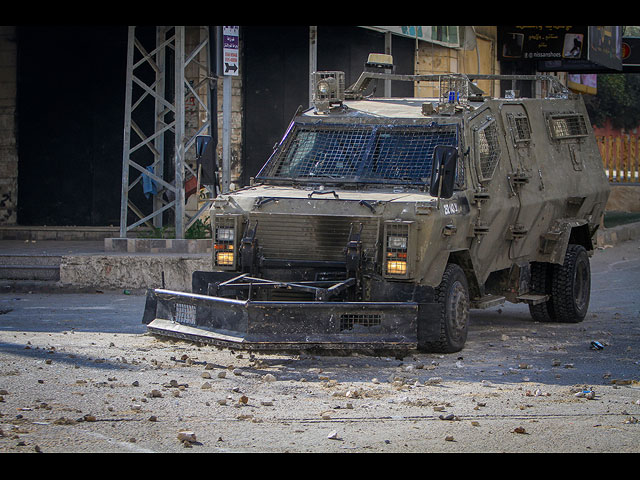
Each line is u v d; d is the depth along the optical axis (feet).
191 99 117.80
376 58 78.48
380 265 59.11
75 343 63.31
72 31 124.67
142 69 123.34
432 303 59.00
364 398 48.21
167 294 60.85
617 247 137.18
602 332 73.56
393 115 68.59
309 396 48.52
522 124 75.31
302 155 68.80
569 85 188.24
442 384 52.24
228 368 55.93
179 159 100.63
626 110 334.65
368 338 56.08
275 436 40.47
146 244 100.48
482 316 84.58
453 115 67.00
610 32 155.43
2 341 63.41
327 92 71.56
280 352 60.03
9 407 44.45
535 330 74.95
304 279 61.11
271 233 61.72
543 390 50.90
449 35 133.59
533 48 144.97
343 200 60.59
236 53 99.96
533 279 79.30
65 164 126.11
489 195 66.85
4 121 126.82
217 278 62.75
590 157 87.45
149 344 64.08
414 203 59.00
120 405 45.39
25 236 121.49
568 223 78.74
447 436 40.55
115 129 124.57
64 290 95.25
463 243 63.77
